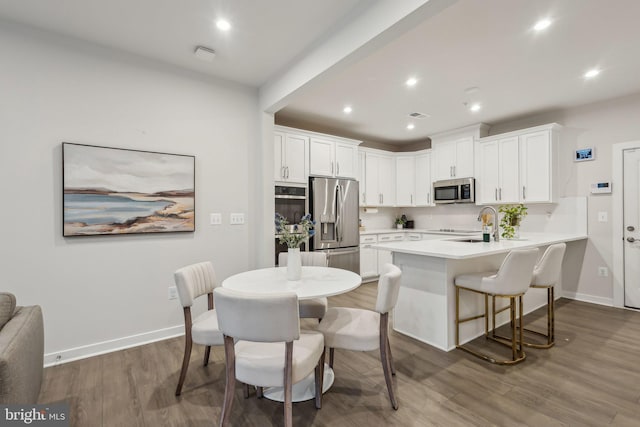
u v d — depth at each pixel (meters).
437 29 2.24
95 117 2.48
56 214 2.33
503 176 4.34
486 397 1.89
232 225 3.17
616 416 1.70
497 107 3.91
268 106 3.15
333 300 4.00
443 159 5.14
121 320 2.59
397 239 5.45
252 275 2.21
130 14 2.12
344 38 2.17
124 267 2.61
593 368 2.22
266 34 2.37
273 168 3.35
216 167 3.07
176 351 2.54
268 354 1.53
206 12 2.10
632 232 3.53
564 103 3.77
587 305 3.72
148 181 2.68
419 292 2.76
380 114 4.21
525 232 4.34
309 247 4.27
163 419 1.71
